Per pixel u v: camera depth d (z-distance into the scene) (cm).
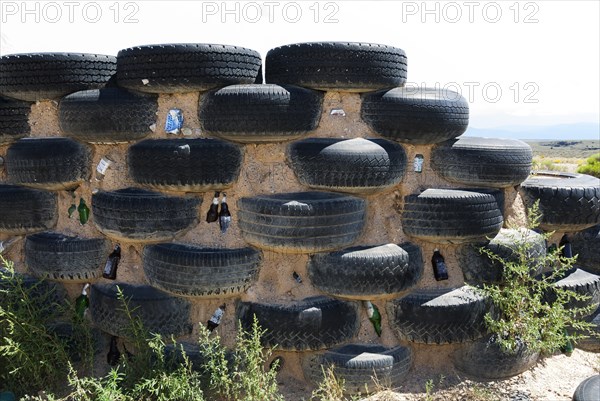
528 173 493
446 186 477
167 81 423
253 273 432
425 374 458
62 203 488
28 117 480
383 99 445
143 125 441
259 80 472
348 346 442
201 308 447
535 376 462
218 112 421
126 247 466
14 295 439
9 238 502
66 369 438
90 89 454
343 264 422
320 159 423
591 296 502
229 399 407
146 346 418
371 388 424
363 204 438
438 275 459
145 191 445
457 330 439
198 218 448
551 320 462
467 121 476
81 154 459
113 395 362
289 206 407
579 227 520
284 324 420
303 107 427
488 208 452
